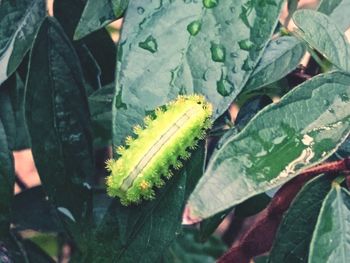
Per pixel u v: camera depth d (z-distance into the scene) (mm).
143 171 95
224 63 87
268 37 86
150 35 87
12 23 101
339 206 82
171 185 97
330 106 81
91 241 97
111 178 97
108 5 94
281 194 94
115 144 86
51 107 103
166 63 87
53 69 103
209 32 87
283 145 78
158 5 88
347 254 81
